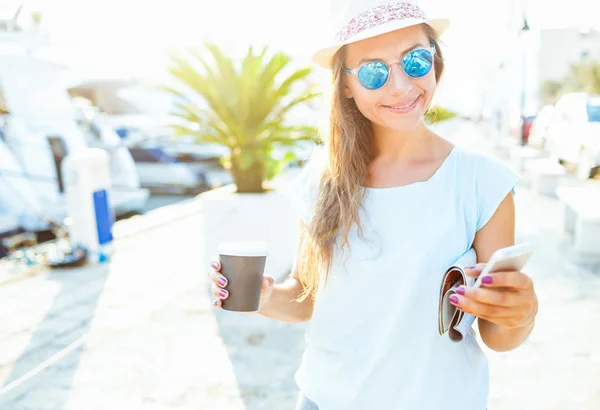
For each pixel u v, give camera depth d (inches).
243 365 159.5
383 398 55.9
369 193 58.3
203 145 562.3
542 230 308.0
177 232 341.4
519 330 50.3
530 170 451.2
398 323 55.2
